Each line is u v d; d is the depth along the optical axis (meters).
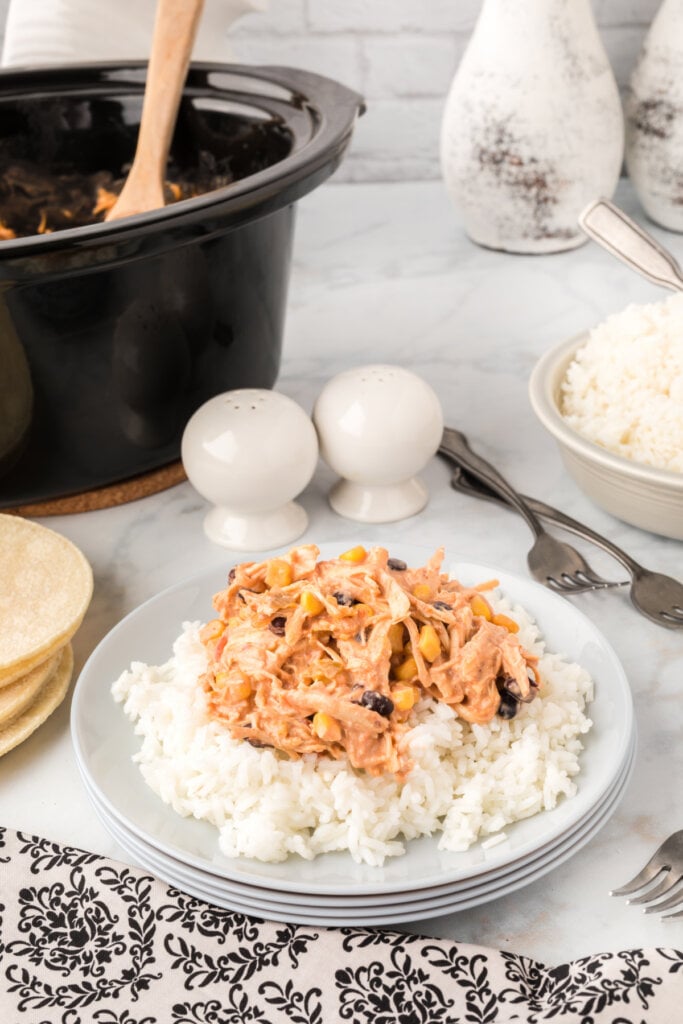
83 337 0.72
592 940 0.59
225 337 0.77
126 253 0.69
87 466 0.76
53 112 0.87
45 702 0.67
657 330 0.74
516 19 0.95
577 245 1.03
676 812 0.63
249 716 0.62
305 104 0.81
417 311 0.95
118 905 0.60
